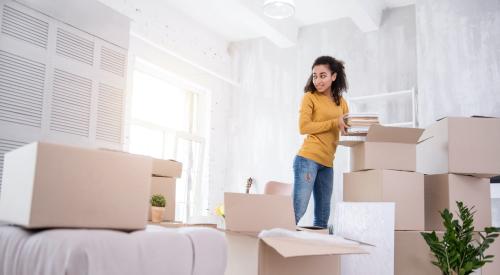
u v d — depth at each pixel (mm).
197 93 5230
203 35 5160
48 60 2738
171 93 5016
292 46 5082
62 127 2797
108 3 3961
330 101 2645
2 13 2521
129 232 1052
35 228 955
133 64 4203
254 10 4273
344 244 1332
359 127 2303
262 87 5270
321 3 4504
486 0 3598
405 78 4305
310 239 1361
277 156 5020
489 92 3477
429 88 3725
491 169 2170
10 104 2533
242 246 1421
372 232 1888
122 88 3219
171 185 2656
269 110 5168
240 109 5387
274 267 1310
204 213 5008
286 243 1237
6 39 2535
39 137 2660
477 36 3588
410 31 4348
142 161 1085
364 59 4574
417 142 2236
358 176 2322
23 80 2604
